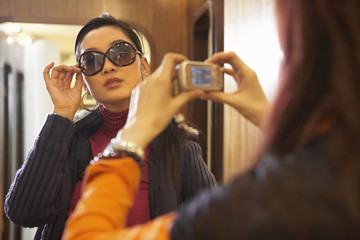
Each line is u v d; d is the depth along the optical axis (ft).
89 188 1.76
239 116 5.85
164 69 2.02
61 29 10.25
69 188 3.37
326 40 1.39
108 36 3.49
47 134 3.32
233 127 6.22
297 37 1.45
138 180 1.86
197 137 3.76
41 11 9.86
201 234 1.35
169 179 3.34
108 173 1.78
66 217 3.33
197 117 9.48
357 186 1.21
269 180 1.32
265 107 2.26
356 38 1.28
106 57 3.43
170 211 3.27
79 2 9.99
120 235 1.52
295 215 1.23
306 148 1.38
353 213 1.19
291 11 1.51
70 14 9.95
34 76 10.65
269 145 1.49
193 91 2.10
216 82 2.23
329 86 1.39
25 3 9.83
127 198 1.75
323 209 1.22
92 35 3.51
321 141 1.36
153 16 10.27
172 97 2.14
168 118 1.97
